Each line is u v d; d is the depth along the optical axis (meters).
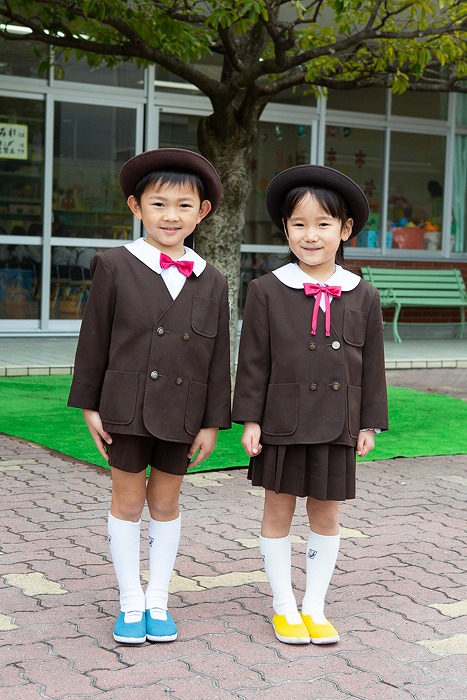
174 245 3.56
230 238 7.94
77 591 4.02
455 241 15.18
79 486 5.77
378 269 13.98
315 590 3.64
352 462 3.59
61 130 12.48
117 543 3.57
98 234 12.83
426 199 14.88
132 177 3.55
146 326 3.46
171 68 7.39
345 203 3.61
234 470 6.29
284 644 3.54
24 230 12.43
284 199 3.62
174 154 3.47
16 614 3.75
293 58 6.89
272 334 3.55
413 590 4.17
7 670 3.24
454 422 8.18
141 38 7.25
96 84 12.59
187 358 3.49
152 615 3.57
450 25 6.86
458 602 4.04
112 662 3.33
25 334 12.42
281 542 3.62
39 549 4.55
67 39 7.12
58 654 3.39
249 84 7.38
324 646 3.54
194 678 3.23
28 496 5.50
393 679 3.27
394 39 7.27
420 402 9.08
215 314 3.57
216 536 4.86
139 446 3.49
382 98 14.38
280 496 3.59
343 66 7.80
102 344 3.53
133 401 3.44
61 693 3.08
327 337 3.54
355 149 14.30
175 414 3.46
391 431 7.78
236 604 3.94
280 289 3.59
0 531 4.82
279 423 3.50
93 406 3.54
